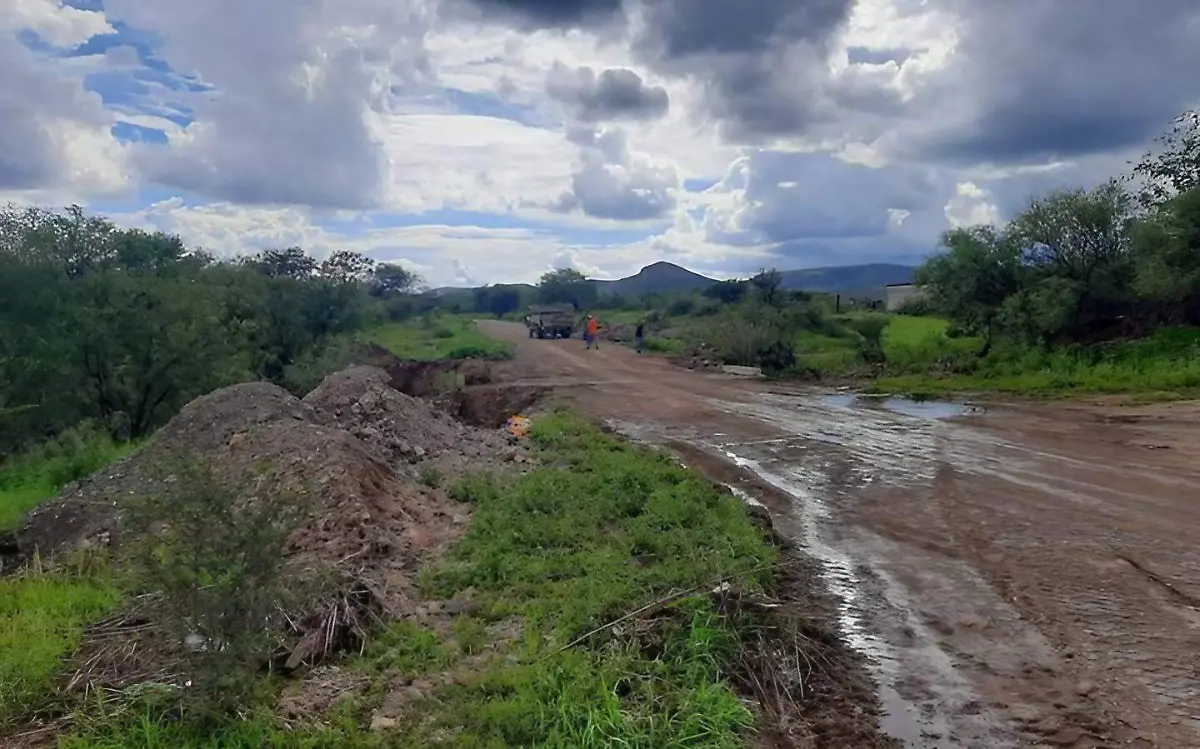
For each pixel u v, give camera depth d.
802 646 6.34
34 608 7.09
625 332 49.28
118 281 24.91
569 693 5.27
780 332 30.75
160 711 5.18
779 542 9.04
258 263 45.56
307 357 35.00
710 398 21.50
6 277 23.30
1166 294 21.86
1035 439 14.59
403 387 28.78
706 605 6.48
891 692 5.81
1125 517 9.77
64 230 27.52
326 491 8.80
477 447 14.14
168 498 5.23
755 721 5.28
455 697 5.41
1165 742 5.11
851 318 36.81
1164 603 7.23
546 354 37.03
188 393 26.38
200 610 5.08
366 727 5.11
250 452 10.30
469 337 48.16
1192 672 5.98
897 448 14.24
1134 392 18.83
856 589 7.75
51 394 24.23
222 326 28.22
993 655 6.36
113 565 7.88
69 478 15.30
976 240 26.25
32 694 5.46
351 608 6.45
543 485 10.49
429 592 7.38
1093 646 6.44
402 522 9.12
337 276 42.44
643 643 6.11
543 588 7.31
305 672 5.83
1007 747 5.12
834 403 20.31
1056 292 23.88
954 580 7.94
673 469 11.66
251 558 5.20
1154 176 24.33
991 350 24.81
